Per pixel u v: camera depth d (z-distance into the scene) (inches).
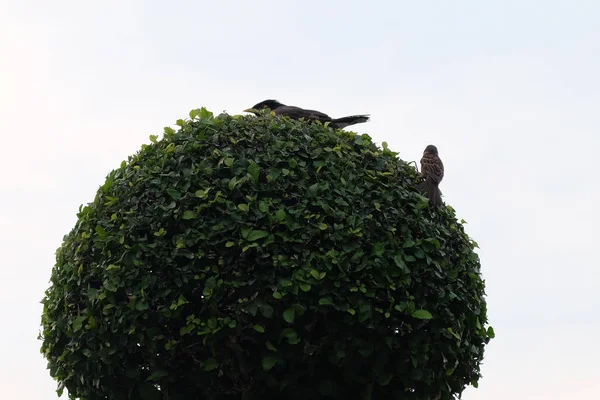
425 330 311.7
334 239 300.8
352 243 303.6
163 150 328.5
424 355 309.1
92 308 309.4
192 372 304.0
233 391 306.0
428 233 323.0
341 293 297.7
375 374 306.5
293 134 332.8
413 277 311.6
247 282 293.7
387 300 303.6
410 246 313.0
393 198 324.5
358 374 309.4
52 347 328.2
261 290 293.9
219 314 293.6
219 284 293.0
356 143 343.0
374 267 303.1
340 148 331.3
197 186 311.4
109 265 304.7
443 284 319.0
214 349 293.9
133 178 324.5
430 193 338.3
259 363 299.9
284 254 297.9
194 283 299.0
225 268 296.5
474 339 338.0
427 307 313.0
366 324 298.8
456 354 319.6
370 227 309.9
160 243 302.0
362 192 318.7
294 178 314.3
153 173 320.2
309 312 296.2
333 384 309.1
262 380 305.9
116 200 321.7
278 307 293.7
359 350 299.3
